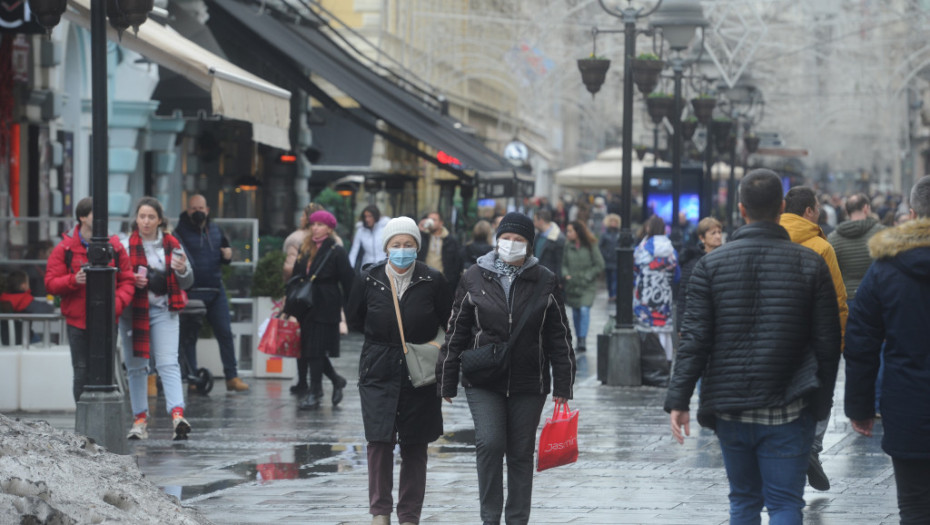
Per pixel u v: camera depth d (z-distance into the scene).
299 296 44.19
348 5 125.12
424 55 137.25
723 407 20.53
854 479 31.64
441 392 24.77
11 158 57.94
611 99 177.12
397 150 116.81
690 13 63.75
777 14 119.19
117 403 33.06
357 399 47.19
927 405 19.55
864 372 20.16
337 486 30.84
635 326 51.91
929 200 19.97
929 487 19.92
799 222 28.20
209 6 70.62
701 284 20.88
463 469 33.34
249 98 47.50
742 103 120.06
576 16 131.25
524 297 24.36
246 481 31.44
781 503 20.52
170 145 73.88
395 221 26.62
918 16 121.31
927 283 19.59
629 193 52.12
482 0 153.00
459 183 104.31
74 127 65.00
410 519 26.17
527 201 137.88
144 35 44.38
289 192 92.19
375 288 26.48
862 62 151.50
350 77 78.31
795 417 20.48
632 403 46.38
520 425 24.48
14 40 56.31
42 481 18.58
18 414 42.16
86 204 36.84
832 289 20.64
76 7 40.94
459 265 64.12
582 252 67.88
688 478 31.94
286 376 53.06
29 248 45.28
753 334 20.53
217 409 44.47
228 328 48.88
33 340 44.28
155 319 38.03
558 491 30.23
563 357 24.58
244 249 53.50
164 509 20.48
